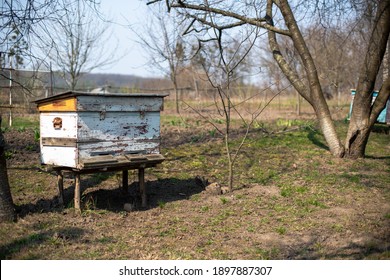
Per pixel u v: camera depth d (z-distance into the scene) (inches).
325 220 242.1
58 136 237.8
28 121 596.7
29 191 287.0
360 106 390.0
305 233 224.1
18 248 198.8
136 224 237.6
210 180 331.6
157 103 262.5
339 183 317.1
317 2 386.6
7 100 601.0
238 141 470.6
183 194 296.2
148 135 261.0
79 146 229.6
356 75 881.5
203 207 266.5
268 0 415.2
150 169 351.9
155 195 293.6
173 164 370.3
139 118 255.6
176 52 661.9
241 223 240.4
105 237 216.1
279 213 255.9
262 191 300.8
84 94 225.0
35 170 328.5
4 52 255.0
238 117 741.3
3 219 228.2
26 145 405.4
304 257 193.0
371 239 210.7
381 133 579.2
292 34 386.9
